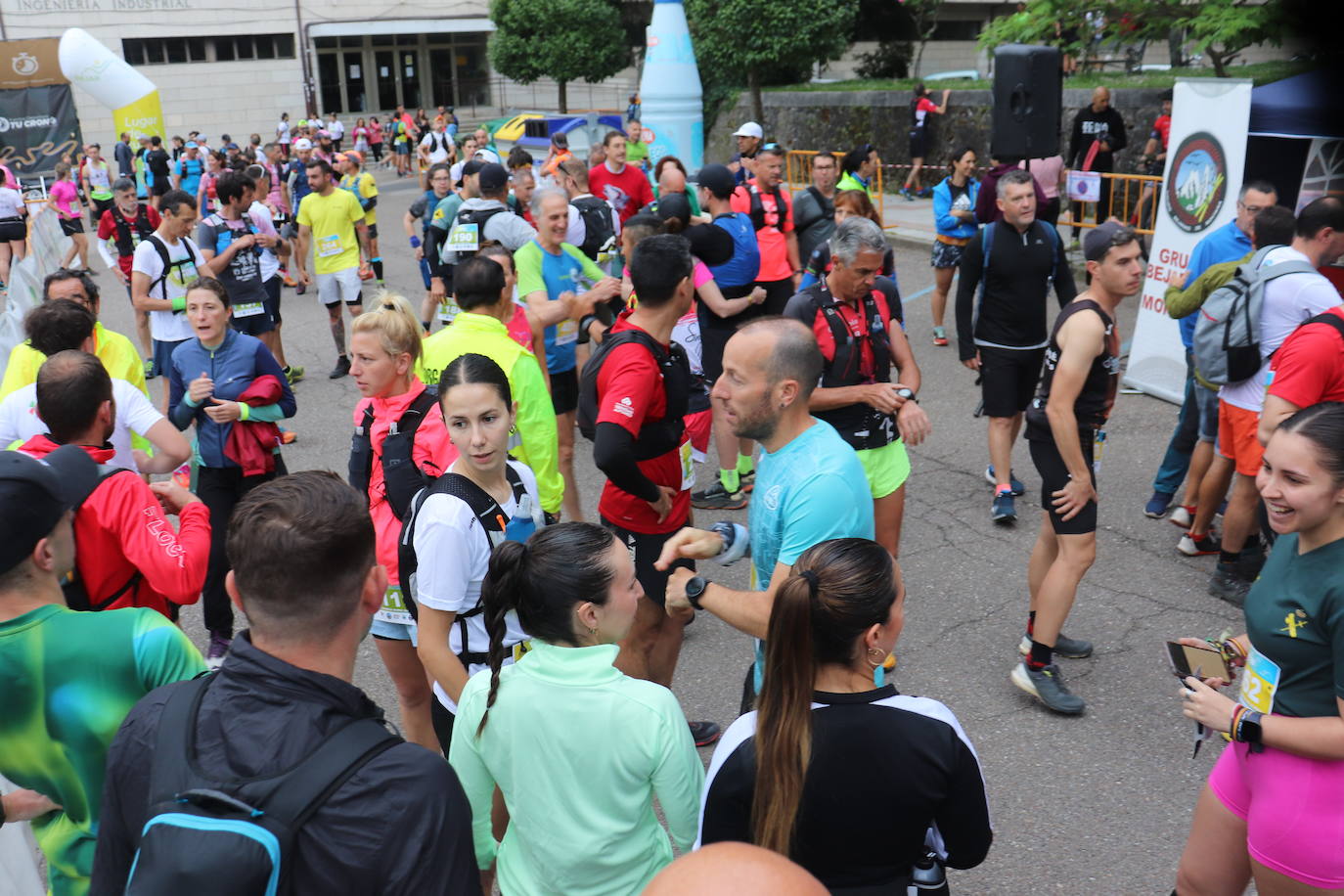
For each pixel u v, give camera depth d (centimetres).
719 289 665
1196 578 538
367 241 1303
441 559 272
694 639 504
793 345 265
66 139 2828
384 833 152
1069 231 1394
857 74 2678
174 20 3328
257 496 171
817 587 191
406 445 335
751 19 2062
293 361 1038
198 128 3462
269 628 166
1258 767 240
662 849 229
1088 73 1827
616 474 353
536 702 212
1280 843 235
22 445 311
